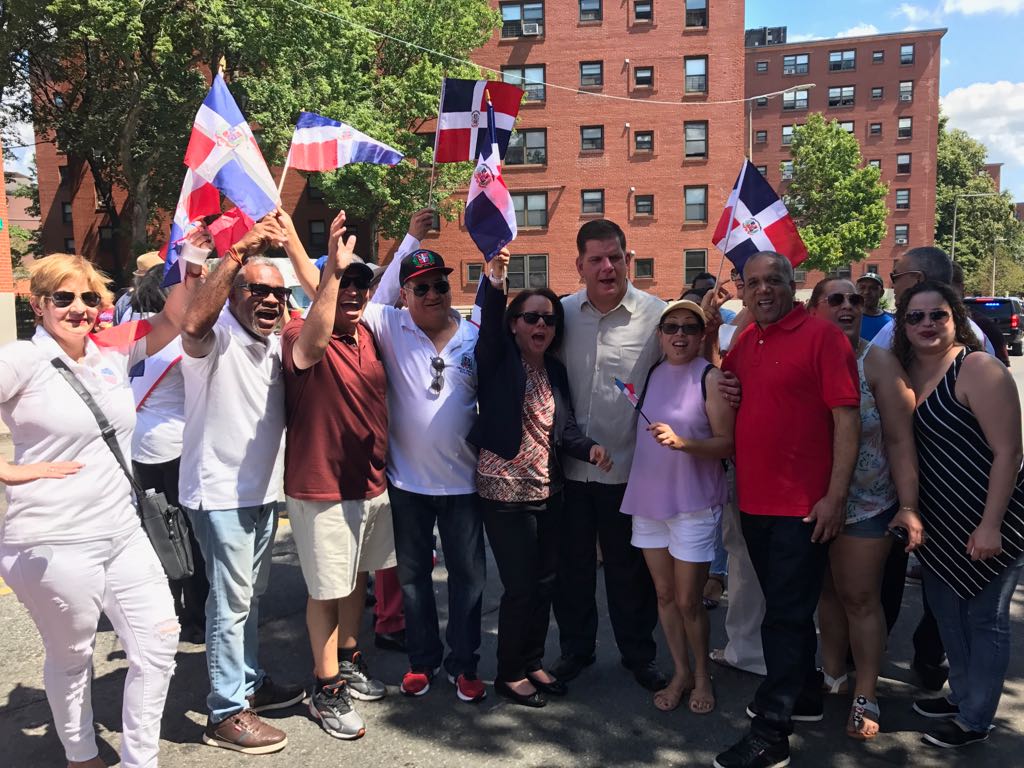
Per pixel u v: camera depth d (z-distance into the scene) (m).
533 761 2.95
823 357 2.87
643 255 30.14
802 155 34.34
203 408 2.97
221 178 3.05
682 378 3.30
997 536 2.78
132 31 17.12
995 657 2.89
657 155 29.73
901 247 51.94
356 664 3.51
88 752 2.74
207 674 3.67
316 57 19.02
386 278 4.00
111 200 27.19
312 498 3.09
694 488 3.24
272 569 5.15
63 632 2.58
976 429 2.85
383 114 22.77
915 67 51.28
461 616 3.42
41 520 2.47
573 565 3.63
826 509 2.84
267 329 3.04
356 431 3.14
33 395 2.45
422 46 23.94
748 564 3.63
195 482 2.98
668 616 3.39
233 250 2.71
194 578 3.99
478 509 3.42
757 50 53.44
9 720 3.23
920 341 2.97
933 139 51.41
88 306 2.54
